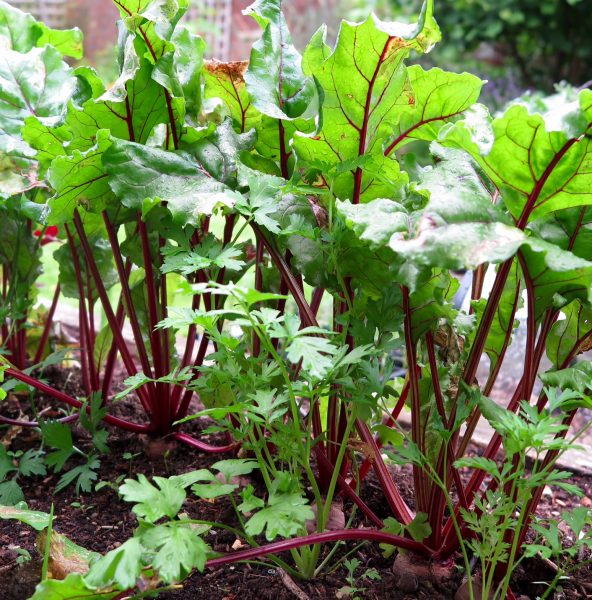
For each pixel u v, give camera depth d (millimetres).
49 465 1656
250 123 1661
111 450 1818
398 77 1302
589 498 1820
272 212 1345
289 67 1501
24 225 1950
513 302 1368
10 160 1655
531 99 3750
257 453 1263
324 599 1303
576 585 1411
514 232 1081
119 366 2430
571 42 6555
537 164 1150
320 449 1483
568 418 1461
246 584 1346
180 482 1166
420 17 1226
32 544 1455
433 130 1466
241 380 1251
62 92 1761
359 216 1143
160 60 1445
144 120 1519
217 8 9203
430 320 1306
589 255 1298
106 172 1481
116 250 1655
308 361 1040
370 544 1480
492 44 7152
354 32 1224
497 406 1194
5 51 1765
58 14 8688
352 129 1341
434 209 1093
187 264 1339
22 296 1943
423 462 1316
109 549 1452
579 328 1357
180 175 1409
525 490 1156
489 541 1305
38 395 2100
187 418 1188
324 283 1385
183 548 1049
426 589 1333
